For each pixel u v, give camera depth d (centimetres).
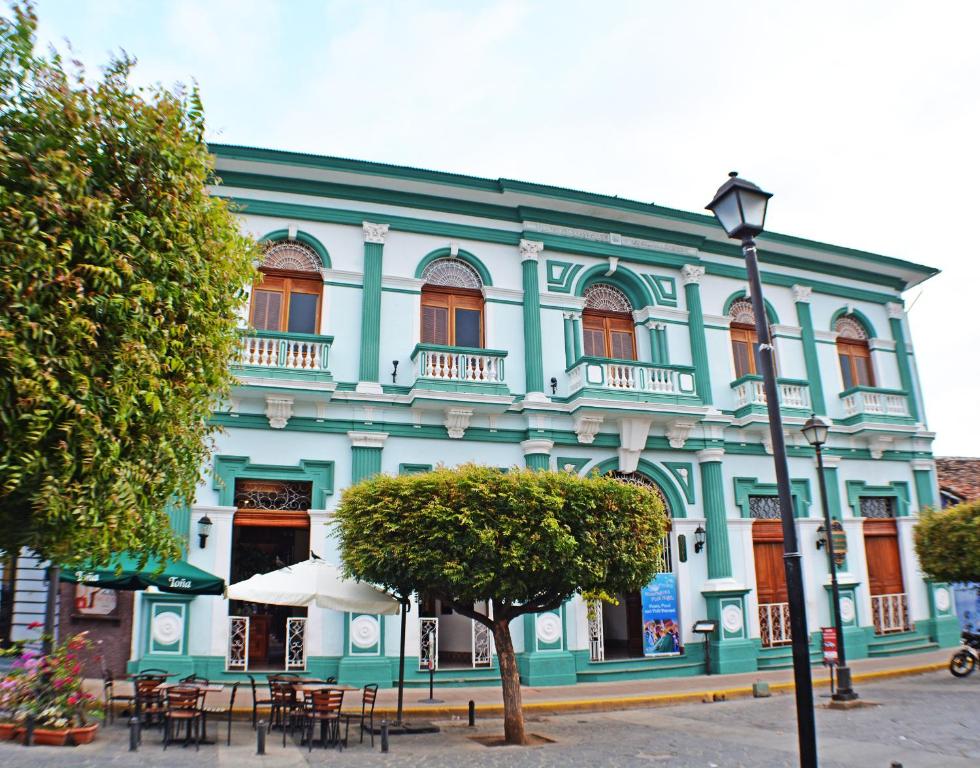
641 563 1127
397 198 1716
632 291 1914
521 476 1113
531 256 1783
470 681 1517
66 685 1023
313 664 1450
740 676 1669
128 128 710
